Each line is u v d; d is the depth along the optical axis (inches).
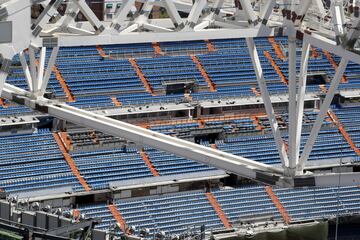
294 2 2637.8
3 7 2033.7
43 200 4180.6
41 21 2345.0
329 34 2743.6
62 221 2773.1
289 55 2635.3
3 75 2070.6
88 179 4375.0
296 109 2637.8
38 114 4685.0
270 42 5590.6
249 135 4931.1
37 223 2819.9
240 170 2719.0
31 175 4335.6
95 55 5177.2
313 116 5142.7
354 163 4852.4
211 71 5295.3
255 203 4436.5
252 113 5083.7
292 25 2640.3
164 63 5260.8
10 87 3083.2
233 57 5403.5
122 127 2866.6
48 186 4274.1
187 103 5022.1
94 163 4485.7
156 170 4507.9
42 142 4569.4
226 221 4288.9
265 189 4530.0
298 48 5477.4
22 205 3073.3
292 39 2637.8
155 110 4891.7
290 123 2645.2
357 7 2501.2
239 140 4889.3
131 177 4436.5
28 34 2107.5
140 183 4407.0
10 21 2047.2
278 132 2682.1
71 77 5012.3
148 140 2837.1
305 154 2655.0
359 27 2498.8
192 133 4852.4
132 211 4239.7
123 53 5251.0
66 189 4274.1
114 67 5142.7
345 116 5206.7
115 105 4913.9
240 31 2655.0
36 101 2999.5
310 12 2849.4
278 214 4407.0
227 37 2650.1
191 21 2613.2
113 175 4429.1
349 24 2566.4
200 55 5374.0
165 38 2596.0
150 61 5255.9
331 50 2559.1
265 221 4320.9
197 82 5201.8
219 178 4547.2
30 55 2970.0
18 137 4571.9
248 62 5388.8
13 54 2076.8
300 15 2628.0
